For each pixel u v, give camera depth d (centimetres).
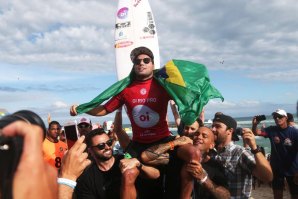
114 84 374
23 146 84
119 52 600
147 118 360
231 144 405
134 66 361
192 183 329
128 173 317
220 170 390
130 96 367
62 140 709
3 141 82
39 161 85
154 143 360
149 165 340
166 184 343
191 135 476
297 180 730
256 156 373
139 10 606
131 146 369
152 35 597
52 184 93
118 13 613
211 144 397
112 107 377
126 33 602
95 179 358
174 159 342
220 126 404
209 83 372
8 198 80
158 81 362
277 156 762
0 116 89
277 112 741
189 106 344
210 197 372
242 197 389
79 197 357
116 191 354
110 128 702
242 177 392
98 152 355
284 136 751
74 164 198
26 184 81
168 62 378
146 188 345
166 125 370
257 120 766
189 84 353
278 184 769
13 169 82
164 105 362
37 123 89
